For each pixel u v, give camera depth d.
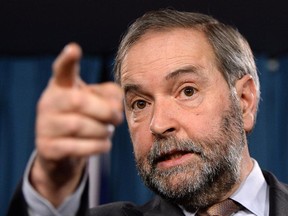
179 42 3.30
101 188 7.24
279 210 3.24
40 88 7.47
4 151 7.39
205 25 3.45
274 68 7.52
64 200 2.18
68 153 1.86
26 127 7.43
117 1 6.55
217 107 3.24
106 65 7.49
